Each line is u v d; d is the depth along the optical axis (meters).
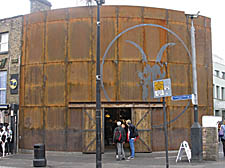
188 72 17.95
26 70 18.44
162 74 17.34
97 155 11.47
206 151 13.92
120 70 16.98
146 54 17.25
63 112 17.22
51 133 17.34
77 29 17.48
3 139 16.77
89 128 16.75
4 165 13.59
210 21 19.44
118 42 17.12
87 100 16.97
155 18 17.62
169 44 17.69
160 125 17.08
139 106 16.80
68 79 17.30
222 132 15.55
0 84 19.94
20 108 18.52
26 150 17.92
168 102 17.31
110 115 23.45
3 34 20.25
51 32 17.89
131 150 15.08
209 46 19.22
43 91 17.75
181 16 18.16
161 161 14.04
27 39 18.64
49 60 17.73
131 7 17.44
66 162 14.33
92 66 17.12
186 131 17.52
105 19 17.30
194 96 13.70
